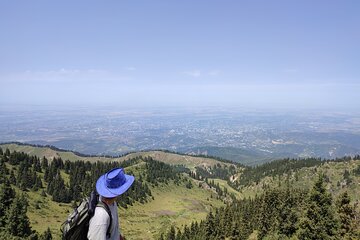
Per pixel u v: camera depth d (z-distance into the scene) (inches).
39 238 3484.3
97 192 249.9
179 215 7746.1
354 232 1403.8
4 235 3088.1
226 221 3907.5
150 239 5374.0
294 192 3100.4
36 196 6427.2
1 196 3614.7
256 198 5413.4
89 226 236.7
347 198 1454.2
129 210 7628.0
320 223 1448.1
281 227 2391.7
